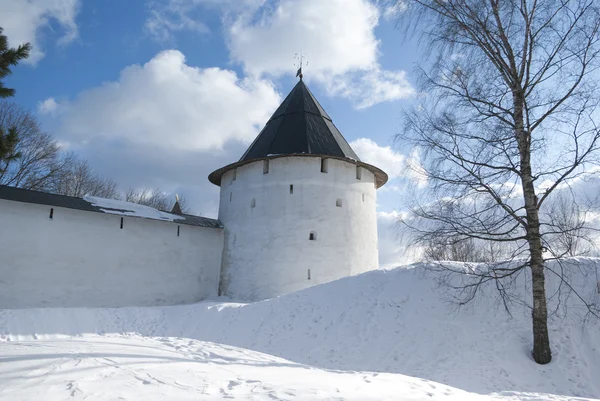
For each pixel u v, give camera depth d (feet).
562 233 26.35
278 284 57.16
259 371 19.08
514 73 28.27
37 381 13.91
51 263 48.55
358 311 37.58
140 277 54.90
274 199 60.34
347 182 62.75
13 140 28.94
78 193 105.60
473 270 37.70
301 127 66.18
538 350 27.40
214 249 63.41
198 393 13.78
